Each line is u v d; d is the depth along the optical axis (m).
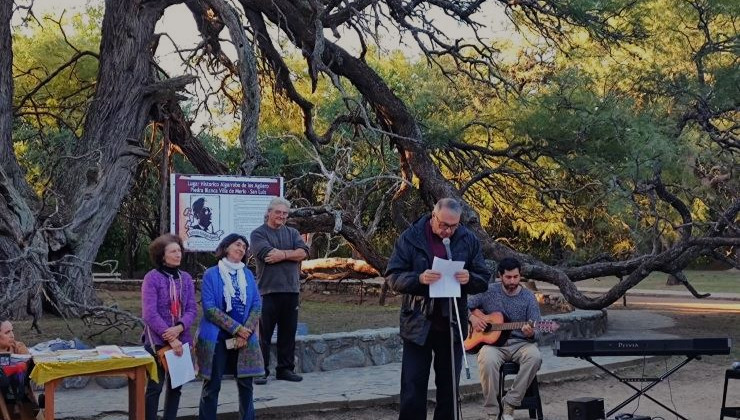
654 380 8.05
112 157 15.41
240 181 11.77
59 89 23.52
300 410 8.95
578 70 17.86
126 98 15.75
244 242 8.01
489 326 8.52
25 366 7.34
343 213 17.16
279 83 19.38
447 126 18.73
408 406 7.06
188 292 7.83
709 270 53.50
